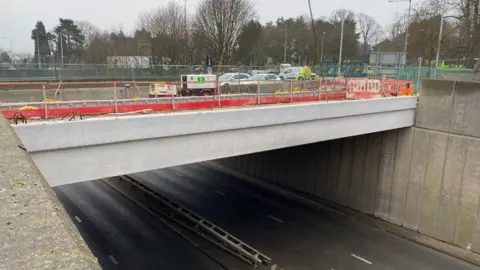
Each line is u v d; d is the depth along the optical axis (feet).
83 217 73.87
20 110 37.70
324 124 57.82
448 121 66.28
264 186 97.25
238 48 219.20
